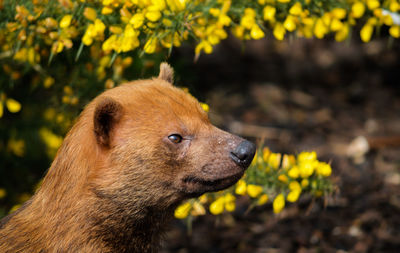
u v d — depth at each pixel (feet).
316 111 47.34
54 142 31.30
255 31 21.98
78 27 22.81
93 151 19.31
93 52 24.75
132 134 19.07
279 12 22.93
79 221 19.51
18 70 27.22
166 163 19.31
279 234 33.27
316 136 43.29
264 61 55.67
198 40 24.12
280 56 56.44
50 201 19.93
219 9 22.22
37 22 22.48
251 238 33.22
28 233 19.90
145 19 21.44
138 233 20.58
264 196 22.99
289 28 22.11
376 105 47.98
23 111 32.60
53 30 22.63
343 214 34.27
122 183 19.20
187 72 33.60
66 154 19.80
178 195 19.98
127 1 21.67
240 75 52.85
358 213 34.22
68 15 21.90
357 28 29.07
